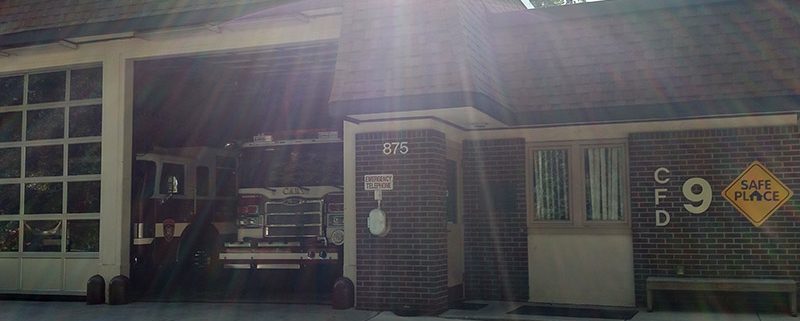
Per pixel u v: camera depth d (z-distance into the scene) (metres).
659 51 10.06
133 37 11.73
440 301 10.29
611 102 9.98
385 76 9.63
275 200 14.00
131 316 10.48
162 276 13.59
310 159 13.95
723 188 10.41
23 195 12.56
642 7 10.30
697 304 10.44
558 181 11.45
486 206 11.63
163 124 13.75
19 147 12.70
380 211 10.32
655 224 10.70
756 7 9.88
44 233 12.38
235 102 15.08
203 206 14.71
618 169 11.14
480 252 11.61
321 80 14.45
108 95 12.12
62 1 11.68
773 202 10.18
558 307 10.84
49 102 12.62
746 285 9.96
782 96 9.27
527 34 10.77
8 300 12.24
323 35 11.02
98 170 12.18
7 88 12.90
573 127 11.30
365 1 10.24
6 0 11.98
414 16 9.82
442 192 10.57
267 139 14.23
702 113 9.65
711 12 10.05
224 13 10.51
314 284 14.22
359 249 10.56
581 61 10.37
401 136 10.43
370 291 10.46
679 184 10.61
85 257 12.05
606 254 11.09
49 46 12.02
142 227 12.90
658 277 10.56
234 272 14.87
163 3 11.01
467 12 10.05
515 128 11.55
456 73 9.24
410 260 10.26
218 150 14.73
